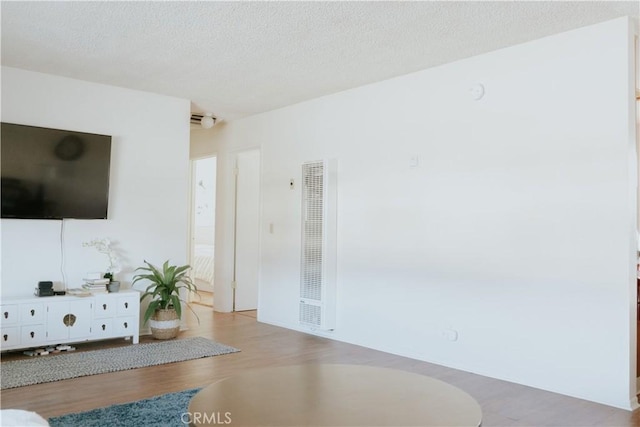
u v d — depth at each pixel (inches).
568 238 133.4
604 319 126.8
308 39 143.3
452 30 135.6
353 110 191.6
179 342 184.9
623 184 124.5
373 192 182.9
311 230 199.2
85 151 182.5
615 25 127.3
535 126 140.7
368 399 79.8
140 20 131.7
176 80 184.7
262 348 179.0
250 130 241.9
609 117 127.3
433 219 163.9
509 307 144.5
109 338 177.2
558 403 125.9
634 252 125.6
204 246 355.6
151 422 108.3
